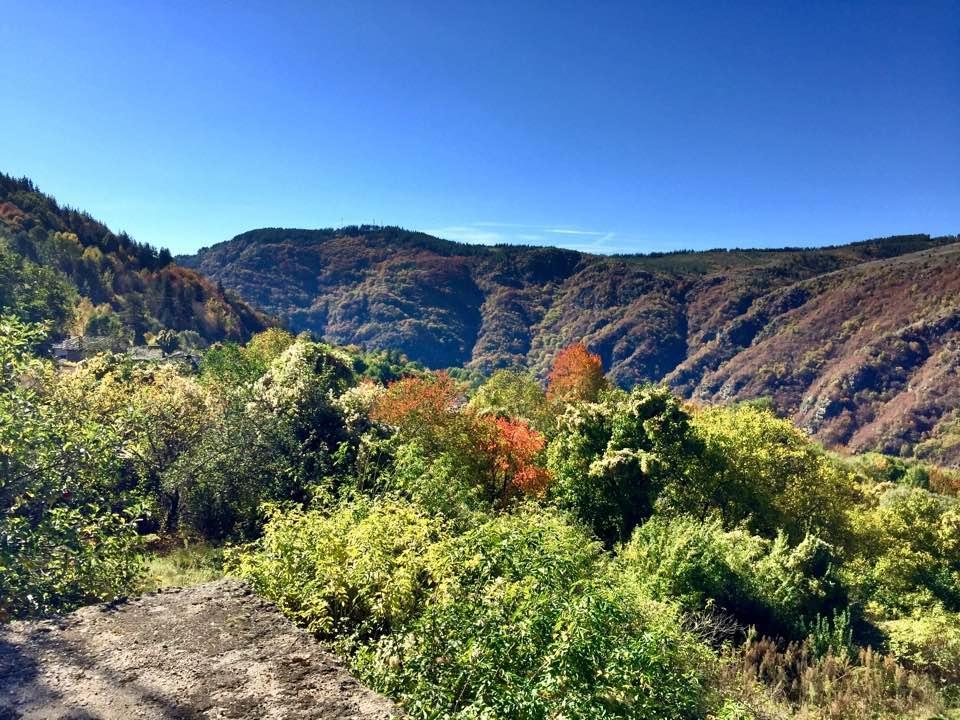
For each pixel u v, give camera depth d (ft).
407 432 74.69
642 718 15.90
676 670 21.66
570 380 135.85
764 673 33.73
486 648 15.65
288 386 75.20
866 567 91.40
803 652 35.27
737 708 21.77
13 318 26.91
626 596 27.22
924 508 98.53
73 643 11.27
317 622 20.35
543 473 74.38
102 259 432.66
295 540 25.44
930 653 43.98
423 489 48.60
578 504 72.84
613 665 15.84
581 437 78.18
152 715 9.17
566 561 24.36
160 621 12.49
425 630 17.43
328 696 10.25
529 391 142.51
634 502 72.02
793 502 95.66
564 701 13.39
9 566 21.08
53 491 24.43
